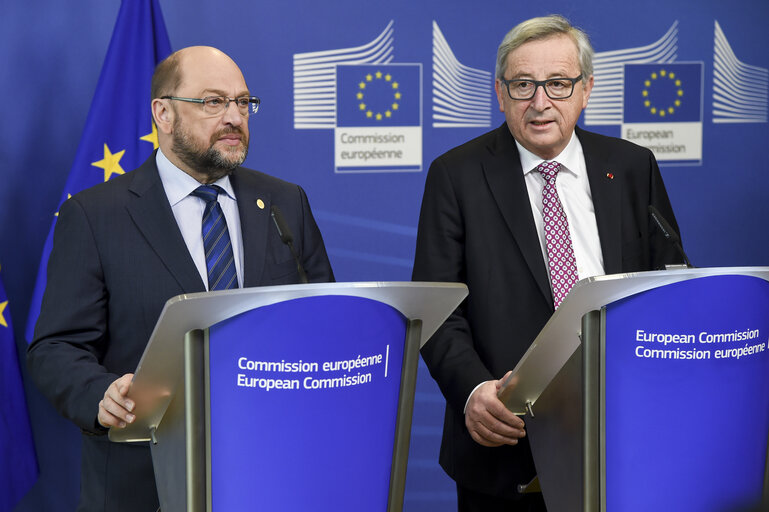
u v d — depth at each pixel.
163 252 2.05
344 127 3.49
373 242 3.56
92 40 3.30
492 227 2.28
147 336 2.03
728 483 1.59
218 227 2.12
